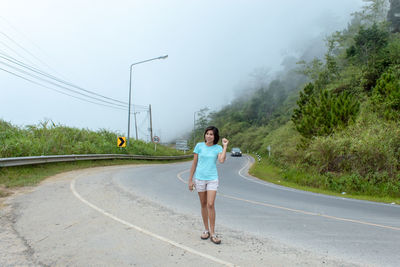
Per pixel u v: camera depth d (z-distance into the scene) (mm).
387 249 3957
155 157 30234
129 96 26359
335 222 5641
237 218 5703
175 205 6598
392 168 13352
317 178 15203
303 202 8477
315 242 4211
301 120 23359
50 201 6336
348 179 13602
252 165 28812
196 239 4156
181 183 11102
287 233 4672
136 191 8273
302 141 19953
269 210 6699
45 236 4082
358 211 7348
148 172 15211
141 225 4758
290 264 3309
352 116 17797
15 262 3195
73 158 15641
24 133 16594
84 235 4168
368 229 5125
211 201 3953
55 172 12008
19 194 7141
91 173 12570
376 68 31203
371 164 14078
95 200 6562
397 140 14008
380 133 14477
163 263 3254
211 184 4008
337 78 37750
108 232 4328
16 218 4961
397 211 7703
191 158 43125
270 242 4148
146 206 6293
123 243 3885
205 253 3596
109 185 9047
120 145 23531
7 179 9109
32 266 3117
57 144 16891
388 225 5594
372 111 19719
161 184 10328
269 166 28125
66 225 4621
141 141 34031
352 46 38938
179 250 3682
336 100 19719
